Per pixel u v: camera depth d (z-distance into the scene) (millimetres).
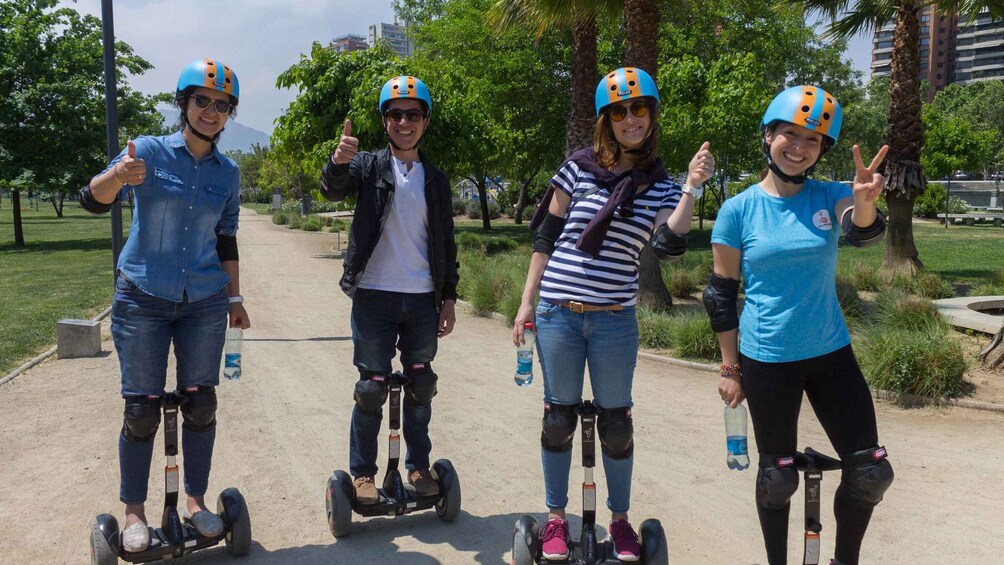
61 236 30828
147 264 3043
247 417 5570
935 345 6184
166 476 3188
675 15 12211
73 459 4668
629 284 2982
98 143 26266
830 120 2564
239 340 3383
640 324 8469
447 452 4832
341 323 10141
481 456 4758
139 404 3059
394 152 3518
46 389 6426
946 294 11992
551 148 26797
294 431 5234
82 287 13891
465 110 19031
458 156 19125
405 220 3465
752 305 2723
